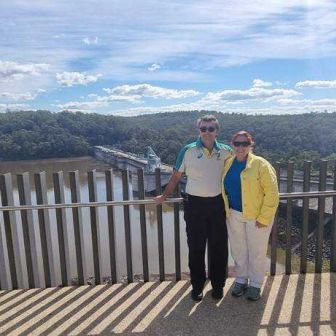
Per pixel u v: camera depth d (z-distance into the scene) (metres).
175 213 4.07
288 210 4.11
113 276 4.20
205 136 3.38
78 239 4.06
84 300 3.74
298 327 3.18
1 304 3.71
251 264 3.60
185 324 3.26
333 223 4.17
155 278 4.43
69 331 3.20
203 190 3.44
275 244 4.16
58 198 3.98
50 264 4.10
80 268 4.13
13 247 4.04
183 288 3.96
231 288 3.89
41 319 3.40
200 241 3.55
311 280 4.02
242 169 3.40
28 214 3.98
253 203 3.38
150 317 3.39
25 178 3.94
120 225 19.09
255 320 3.29
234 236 3.61
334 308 3.46
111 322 3.32
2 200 3.94
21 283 4.15
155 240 16.92
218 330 3.16
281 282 3.99
